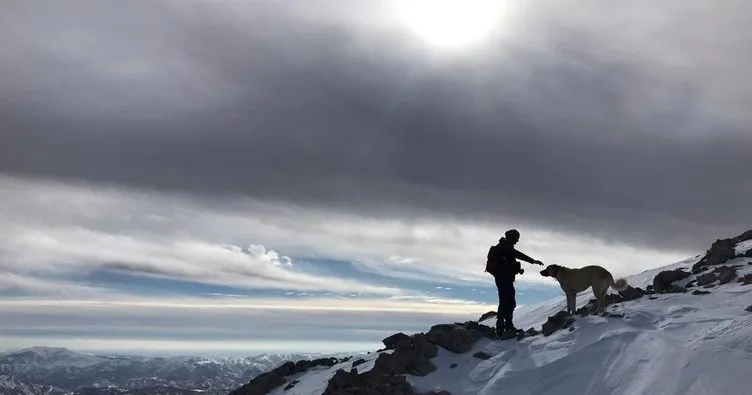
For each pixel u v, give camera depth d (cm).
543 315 2030
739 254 1886
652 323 1386
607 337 1329
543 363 1307
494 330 1652
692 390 1046
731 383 1024
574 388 1187
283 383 1900
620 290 1592
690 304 1470
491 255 1658
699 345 1179
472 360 1462
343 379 1469
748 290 1475
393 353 1499
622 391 1127
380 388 1338
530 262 1658
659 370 1141
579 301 1989
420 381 1393
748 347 1127
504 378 1296
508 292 1634
